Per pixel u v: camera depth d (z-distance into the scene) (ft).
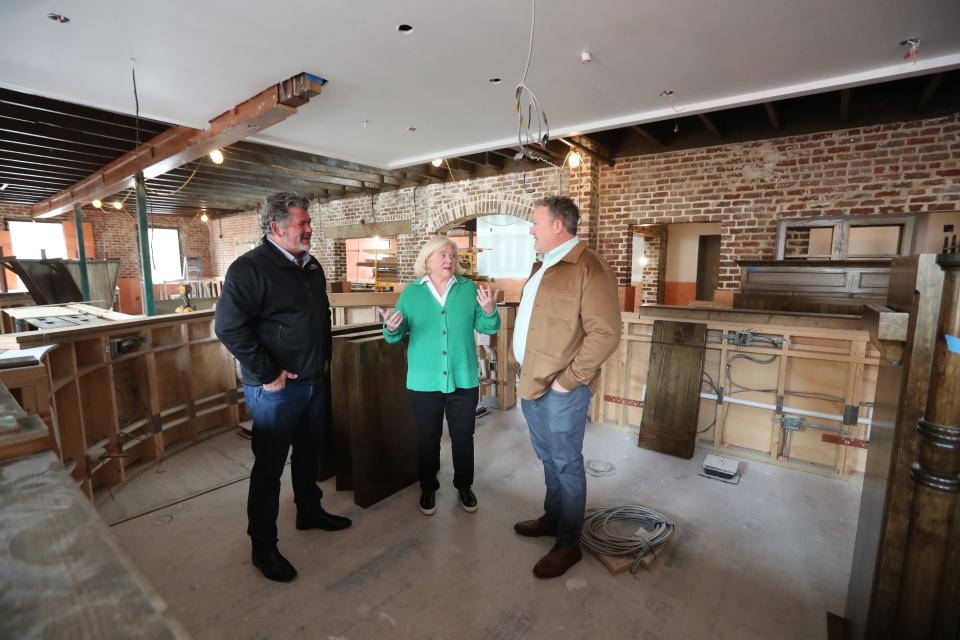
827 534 7.40
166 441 10.58
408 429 8.99
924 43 8.83
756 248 16.01
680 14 7.80
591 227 18.70
